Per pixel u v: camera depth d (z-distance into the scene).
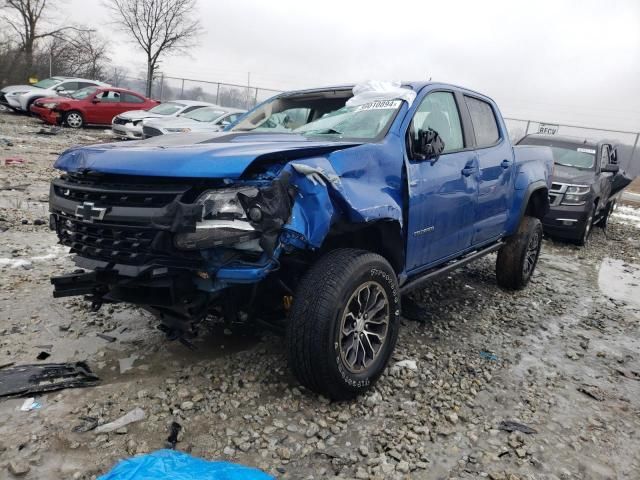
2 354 3.33
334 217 2.85
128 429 2.65
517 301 5.46
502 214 5.06
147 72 33.69
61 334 3.68
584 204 8.72
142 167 2.68
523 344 4.29
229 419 2.81
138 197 2.68
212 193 2.57
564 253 8.48
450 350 4.01
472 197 4.34
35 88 20.59
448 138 4.21
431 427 2.92
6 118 19.02
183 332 2.87
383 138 3.42
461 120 4.43
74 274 2.96
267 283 3.05
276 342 3.76
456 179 4.05
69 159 3.07
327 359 2.82
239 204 2.59
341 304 2.83
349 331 2.98
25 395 2.87
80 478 2.29
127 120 16.25
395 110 3.65
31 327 3.74
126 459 2.33
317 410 2.96
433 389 3.35
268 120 4.39
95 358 3.38
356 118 3.72
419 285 3.93
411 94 3.79
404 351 3.89
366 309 3.11
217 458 2.50
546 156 6.08
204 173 2.55
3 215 6.71
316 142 3.21
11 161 10.53
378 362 3.21
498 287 5.91
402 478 2.47
